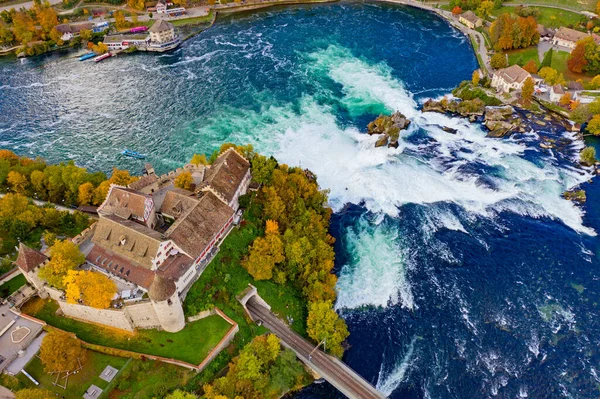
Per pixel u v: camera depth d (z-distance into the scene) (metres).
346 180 178.38
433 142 198.00
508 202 167.38
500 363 122.12
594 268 144.75
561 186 173.38
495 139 198.88
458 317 132.62
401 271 145.25
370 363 123.00
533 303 135.50
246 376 109.88
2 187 164.00
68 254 119.38
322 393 118.06
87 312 116.44
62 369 105.75
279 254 134.38
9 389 104.44
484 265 146.38
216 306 123.50
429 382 118.94
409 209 165.75
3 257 134.50
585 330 128.62
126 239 122.94
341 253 151.25
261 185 158.50
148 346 115.69
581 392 116.25
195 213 131.38
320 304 123.19
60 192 161.25
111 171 192.50
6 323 116.25
